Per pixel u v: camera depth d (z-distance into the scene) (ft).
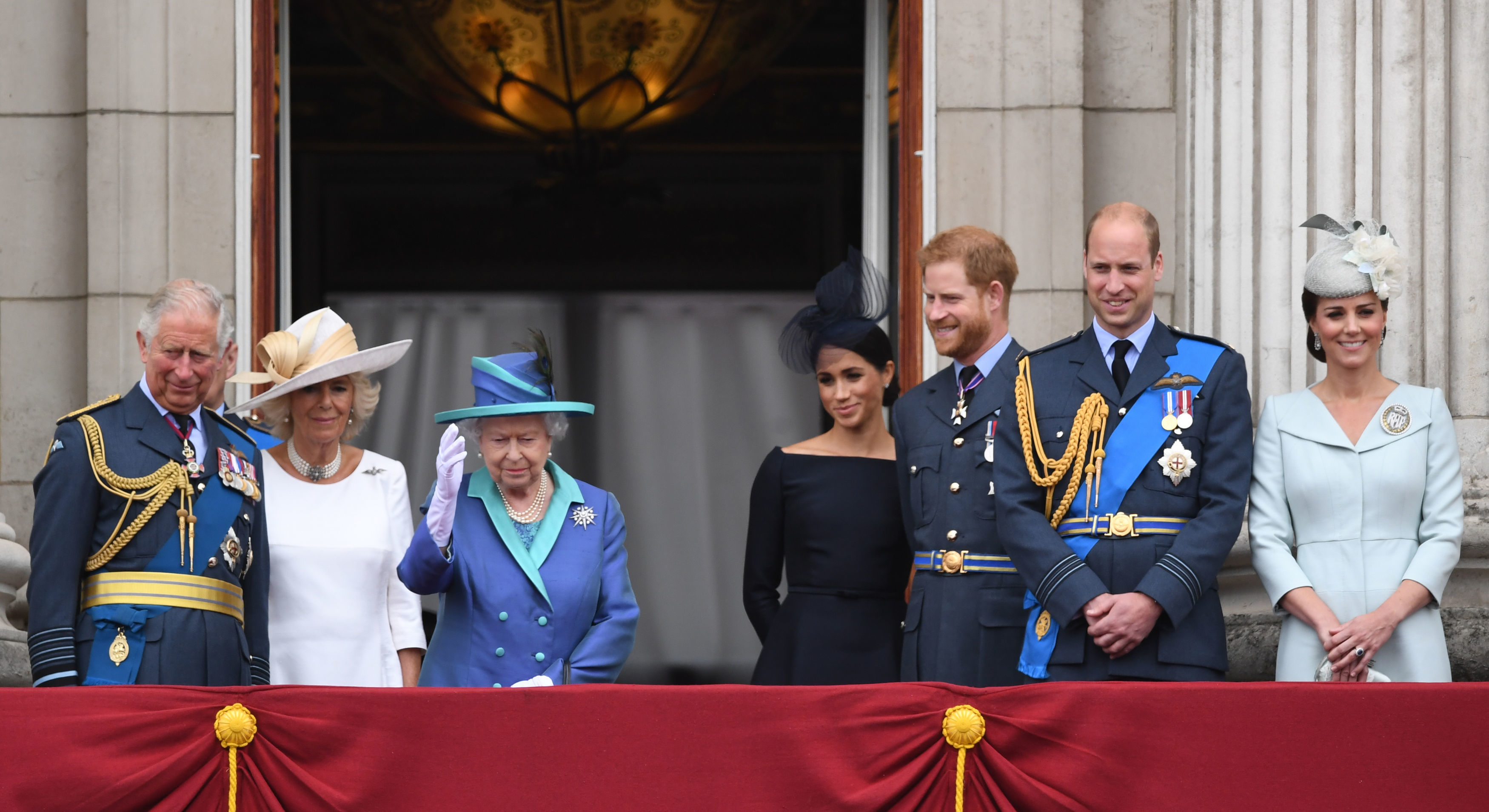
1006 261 58.39
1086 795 45.83
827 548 60.18
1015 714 46.57
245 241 78.38
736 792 45.98
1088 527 51.88
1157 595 49.47
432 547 53.06
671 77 146.51
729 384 162.81
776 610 61.05
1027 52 80.02
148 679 49.49
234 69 78.69
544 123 151.12
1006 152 79.92
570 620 55.26
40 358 79.00
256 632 53.67
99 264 77.56
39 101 79.97
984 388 57.47
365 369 59.52
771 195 168.76
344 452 60.90
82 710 45.52
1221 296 77.87
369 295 167.53
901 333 81.92
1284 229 75.00
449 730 46.03
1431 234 71.51
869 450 62.23
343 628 57.36
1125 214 53.88
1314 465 54.08
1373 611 52.37
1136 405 52.65
